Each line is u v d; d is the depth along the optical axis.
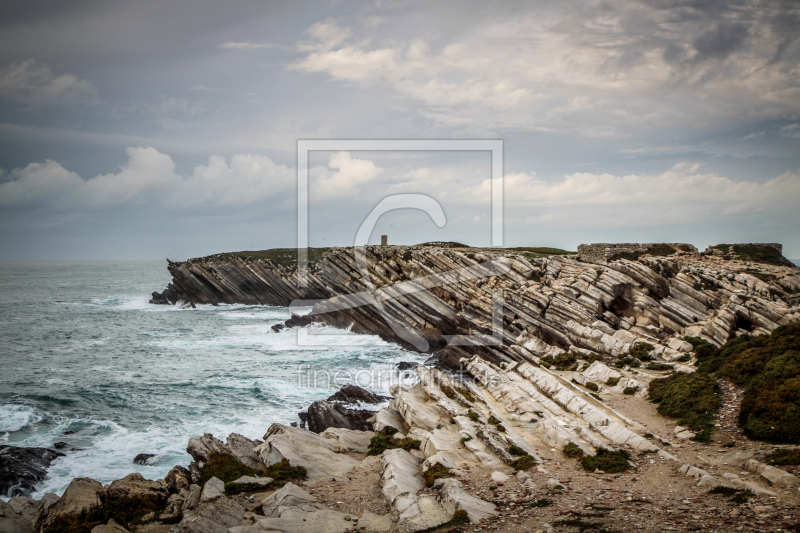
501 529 14.76
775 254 65.00
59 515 18.62
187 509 19.36
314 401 43.56
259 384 49.25
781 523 13.02
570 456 22.77
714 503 15.45
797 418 20.61
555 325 48.94
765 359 27.83
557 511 15.98
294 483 21.56
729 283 46.22
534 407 29.56
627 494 17.27
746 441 21.12
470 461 23.06
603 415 26.86
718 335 38.41
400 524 16.08
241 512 18.55
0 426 37.56
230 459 24.30
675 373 33.00
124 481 22.09
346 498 19.73
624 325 46.50
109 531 16.94
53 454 31.94
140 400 44.12
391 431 29.33
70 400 43.91
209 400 44.25
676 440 23.11
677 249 69.50
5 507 20.45
